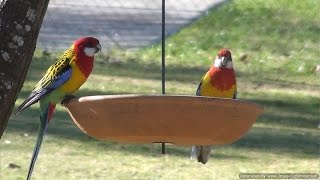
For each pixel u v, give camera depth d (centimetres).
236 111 568
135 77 2034
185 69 2152
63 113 1636
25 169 1270
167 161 1354
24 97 1752
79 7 2452
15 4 572
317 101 1889
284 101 1883
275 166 1341
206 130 566
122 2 2536
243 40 2364
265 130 1596
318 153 1442
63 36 2280
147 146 1444
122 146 1437
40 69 2017
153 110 550
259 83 2050
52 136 1462
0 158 1320
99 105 561
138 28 2397
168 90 1923
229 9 2525
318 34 2375
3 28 573
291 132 1591
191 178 1259
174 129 559
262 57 2259
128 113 554
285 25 2425
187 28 2448
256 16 2473
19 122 1535
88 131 591
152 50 2286
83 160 1334
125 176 1260
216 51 2306
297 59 2244
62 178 1234
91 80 1961
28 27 574
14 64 575
